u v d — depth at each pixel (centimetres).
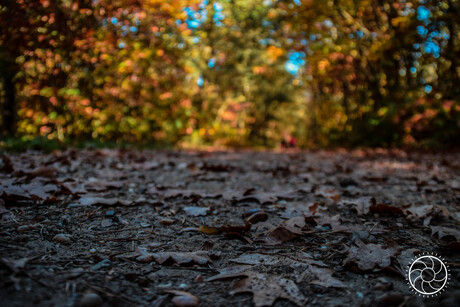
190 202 266
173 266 150
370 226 210
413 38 835
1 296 109
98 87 845
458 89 843
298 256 162
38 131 741
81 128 805
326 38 1116
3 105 738
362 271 144
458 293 120
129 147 773
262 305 119
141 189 299
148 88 941
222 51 1535
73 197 249
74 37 529
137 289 128
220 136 1734
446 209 239
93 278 131
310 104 1727
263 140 2245
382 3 920
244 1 1225
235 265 152
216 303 121
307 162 616
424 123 916
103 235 183
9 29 386
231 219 224
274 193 294
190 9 831
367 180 393
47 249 155
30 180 285
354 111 1268
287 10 1083
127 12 662
